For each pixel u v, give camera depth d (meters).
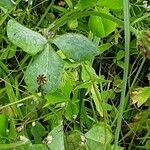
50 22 0.15
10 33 0.10
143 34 0.12
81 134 0.13
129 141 0.15
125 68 0.11
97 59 0.16
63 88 0.13
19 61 0.15
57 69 0.10
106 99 0.15
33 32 0.10
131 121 0.15
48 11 0.16
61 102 0.13
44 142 0.12
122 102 0.12
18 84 0.14
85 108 0.15
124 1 0.11
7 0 0.10
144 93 0.14
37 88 0.10
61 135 0.12
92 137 0.12
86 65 0.14
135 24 0.15
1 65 0.14
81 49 0.10
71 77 0.14
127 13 0.11
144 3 0.15
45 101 0.14
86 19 0.15
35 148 0.11
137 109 0.15
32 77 0.10
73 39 0.10
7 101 0.14
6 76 0.14
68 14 0.13
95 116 0.14
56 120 0.14
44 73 0.10
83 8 0.12
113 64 0.16
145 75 0.16
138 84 0.16
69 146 0.13
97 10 0.13
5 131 0.12
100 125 0.13
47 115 0.14
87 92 0.14
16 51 0.15
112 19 0.12
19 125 0.14
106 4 0.12
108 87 0.15
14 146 0.11
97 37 0.14
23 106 0.14
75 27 0.15
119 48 0.16
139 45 0.12
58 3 0.16
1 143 0.12
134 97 0.14
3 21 0.14
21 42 0.10
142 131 0.15
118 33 0.15
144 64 0.16
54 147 0.12
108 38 0.16
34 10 0.16
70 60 0.13
